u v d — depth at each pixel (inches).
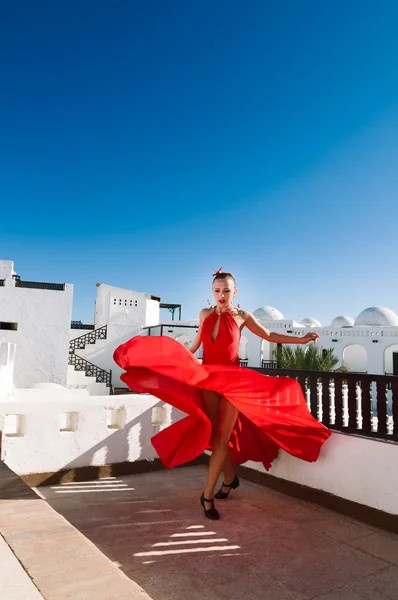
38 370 733.3
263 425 171.8
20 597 66.1
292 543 137.5
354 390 171.6
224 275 167.8
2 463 159.8
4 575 73.8
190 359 144.7
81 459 202.2
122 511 163.2
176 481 205.0
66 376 744.3
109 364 896.9
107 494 183.2
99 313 959.0
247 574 117.0
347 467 165.8
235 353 168.6
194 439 166.7
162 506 169.9
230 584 111.6
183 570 118.4
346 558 127.7
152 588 108.7
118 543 134.6
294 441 176.2
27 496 121.1
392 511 148.9
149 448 221.9
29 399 196.7
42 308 748.0
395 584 113.6
